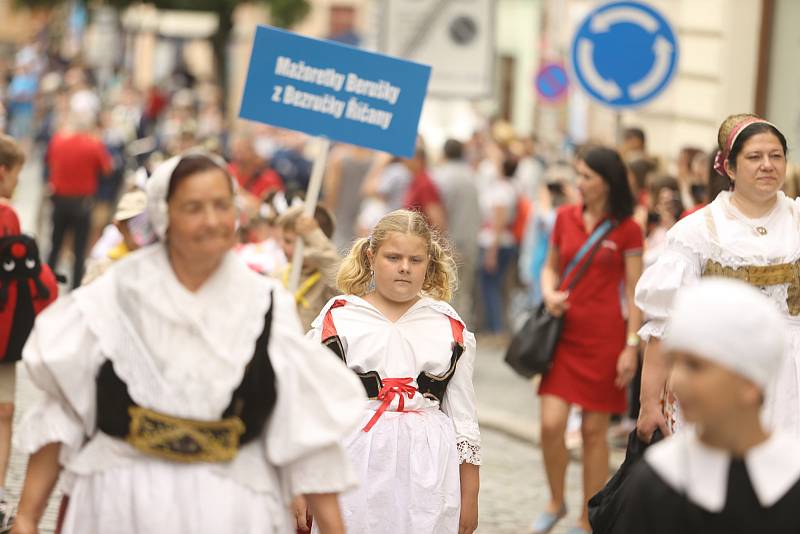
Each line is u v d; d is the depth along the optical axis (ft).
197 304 31.50
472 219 113.50
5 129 285.84
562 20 186.39
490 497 68.85
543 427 61.67
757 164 44.96
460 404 42.93
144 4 303.48
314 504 32.96
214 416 31.17
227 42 300.40
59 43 399.44
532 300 112.88
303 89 53.83
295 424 31.78
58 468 32.27
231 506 31.17
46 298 53.01
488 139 184.44
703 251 45.29
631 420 82.69
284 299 32.37
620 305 62.18
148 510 30.89
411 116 53.93
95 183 132.05
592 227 62.64
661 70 82.28
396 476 41.63
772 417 43.91
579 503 68.85
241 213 32.86
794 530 26.43
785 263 44.98
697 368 25.99
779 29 110.42
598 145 63.10
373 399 42.32
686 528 26.89
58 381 31.12
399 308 43.50
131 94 248.73
